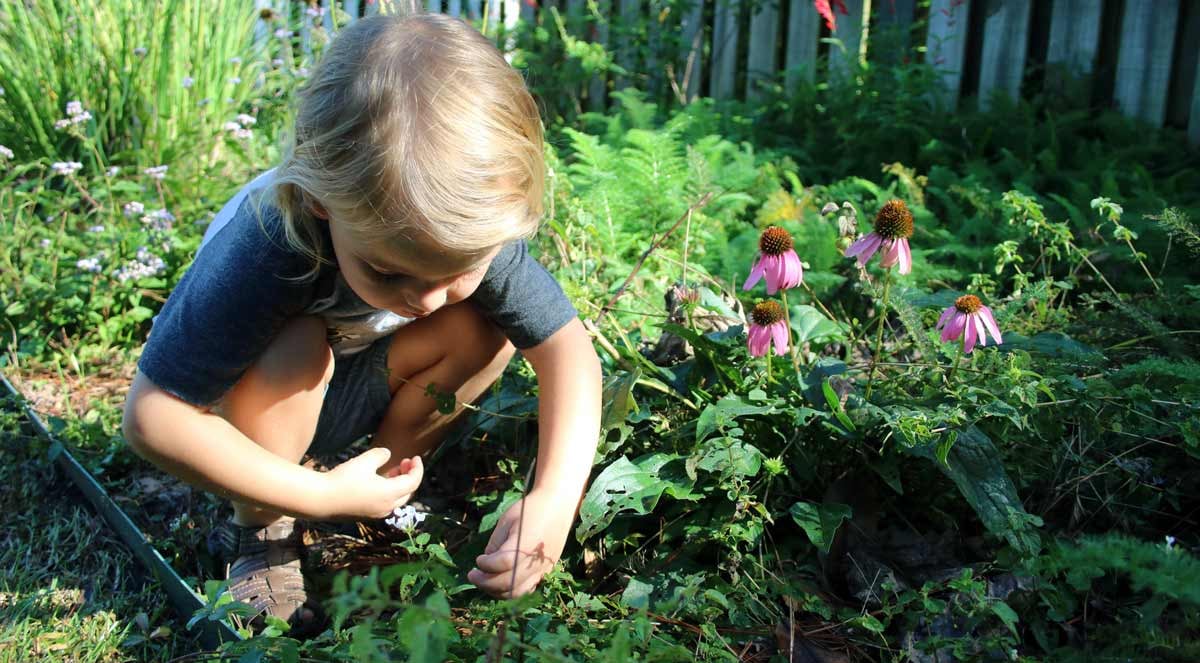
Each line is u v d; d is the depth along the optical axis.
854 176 4.63
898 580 2.07
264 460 1.94
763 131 5.23
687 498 2.07
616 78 6.23
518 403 2.47
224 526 2.28
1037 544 1.96
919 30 5.79
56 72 4.58
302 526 2.37
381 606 1.28
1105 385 2.21
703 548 2.14
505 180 1.59
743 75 6.08
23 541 2.48
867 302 3.16
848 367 2.41
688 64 5.94
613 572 2.12
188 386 1.87
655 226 3.81
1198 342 2.67
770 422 2.23
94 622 2.15
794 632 1.96
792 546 2.17
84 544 2.43
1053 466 2.23
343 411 2.39
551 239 3.21
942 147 4.65
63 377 3.19
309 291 1.91
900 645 1.94
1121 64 5.05
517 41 6.20
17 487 2.68
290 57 5.11
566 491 1.98
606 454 2.21
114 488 2.60
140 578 2.33
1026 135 4.71
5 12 4.69
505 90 1.65
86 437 2.76
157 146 4.40
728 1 5.95
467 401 2.37
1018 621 1.96
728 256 3.56
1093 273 3.40
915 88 5.06
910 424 1.98
